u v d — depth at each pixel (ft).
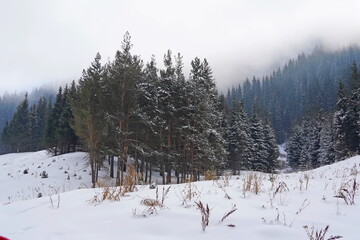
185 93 94.84
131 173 22.20
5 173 94.22
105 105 81.51
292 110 442.50
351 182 24.07
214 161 94.07
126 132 78.28
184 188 20.84
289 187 22.20
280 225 11.72
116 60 81.61
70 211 15.01
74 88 141.38
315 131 194.49
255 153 163.22
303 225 11.91
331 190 20.36
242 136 140.87
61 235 11.10
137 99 87.30
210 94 115.14
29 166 107.65
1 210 17.34
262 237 10.51
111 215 13.52
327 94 400.67
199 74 119.65
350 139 130.31
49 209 15.97
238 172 138.92
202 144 91.09
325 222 12.34
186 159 92.17
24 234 11.48
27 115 224.94
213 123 105.09
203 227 11.16
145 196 17.88
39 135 232.94
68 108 142.82
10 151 226.99
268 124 186.19
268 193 19.16
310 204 15.71
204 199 16.84
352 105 131.44
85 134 79.77
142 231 11.18
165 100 94.17
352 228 11.58
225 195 17.61
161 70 98.37
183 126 90.68
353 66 143.74
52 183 78.07
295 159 232.12
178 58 101.71
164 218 12.61
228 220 12.42
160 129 90.89
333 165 58.44
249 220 12.41
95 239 10.45
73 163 105.60
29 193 65.82
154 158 92.73
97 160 80.18
